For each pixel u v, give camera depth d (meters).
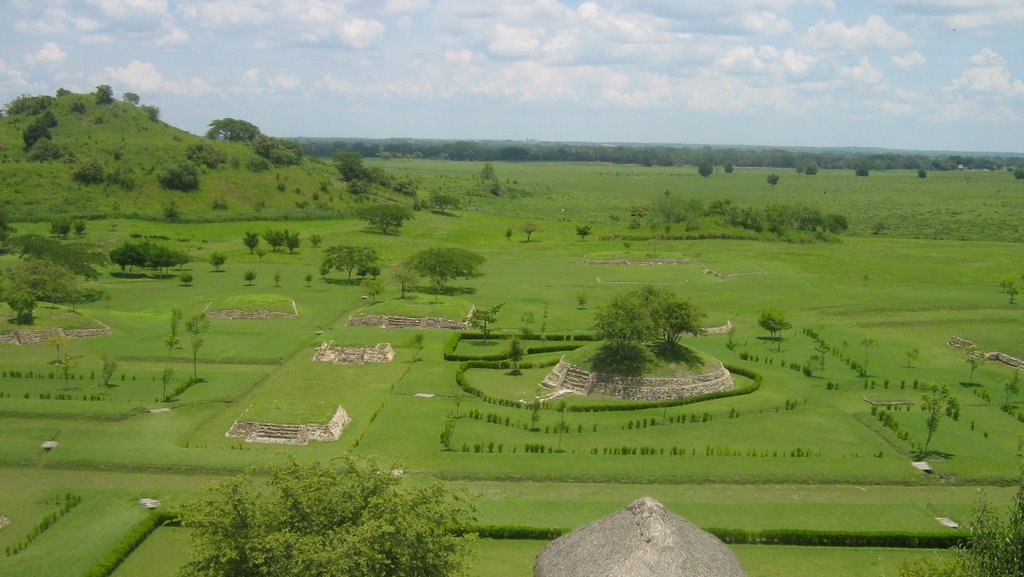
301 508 33.78
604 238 177.88
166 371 69.06
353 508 33.91
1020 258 152.00
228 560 32.38
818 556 43.81
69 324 90.06
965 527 46.31
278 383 75.25
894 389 74.62
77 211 172.50
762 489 52.91
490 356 84.19
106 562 41.12
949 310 107.25
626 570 34.94
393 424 63.53
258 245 160.75
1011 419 66.06
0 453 55.28
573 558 37.31
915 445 59.00
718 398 71.50
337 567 30.23
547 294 120.81
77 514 47.06
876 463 55.88
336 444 59.34
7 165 184.50
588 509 48.53
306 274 135.12
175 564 42.22
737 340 93.00
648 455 57.75
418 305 102.25
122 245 131.12
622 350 74.88
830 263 146.62
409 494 35.31
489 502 49.38
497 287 126.44
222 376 76.00
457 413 66.38
